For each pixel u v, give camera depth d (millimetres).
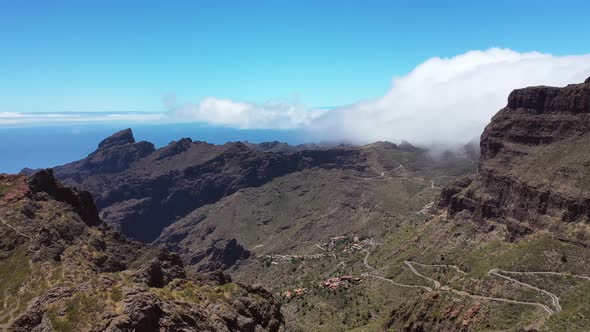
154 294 79438
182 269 111062
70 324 69000
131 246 116625
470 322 149375
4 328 69125
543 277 161000
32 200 112125
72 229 109125
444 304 161625
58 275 83938
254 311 99375
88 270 90188
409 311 167500
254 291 109062
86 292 75188
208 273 113000
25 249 92438
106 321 69625
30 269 86188
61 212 113125
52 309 71250
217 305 91938
